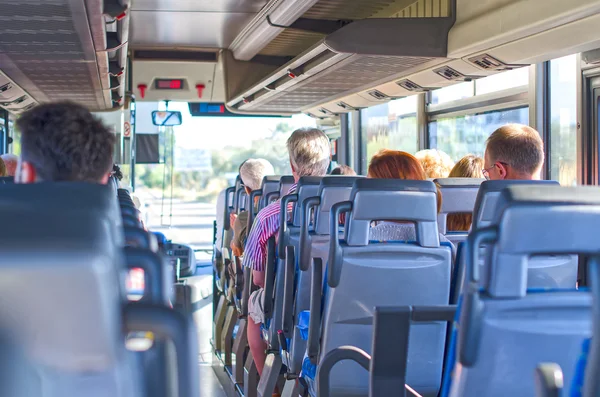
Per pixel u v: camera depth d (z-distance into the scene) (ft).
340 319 8.36
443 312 6.33
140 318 2.66
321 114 32.96
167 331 2.67
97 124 5.10
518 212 4.08
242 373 17.53
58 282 2.10
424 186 7.89
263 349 15.15
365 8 22.29
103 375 2.30
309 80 23.24
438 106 24.50
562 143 17.08
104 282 2.14
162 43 31.12
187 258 29.35
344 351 7.70
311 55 20.11
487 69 17.15
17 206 2.44
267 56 32.68
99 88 24.41
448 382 5.11
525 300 4.42
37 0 12.30
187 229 53.01
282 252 11.39
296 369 11.36
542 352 4.68
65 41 15.87
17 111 28.84
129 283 4.93
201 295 27.14
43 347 2.21
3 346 2.19
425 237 8.06
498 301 4.39
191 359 2.69
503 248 4.21
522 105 18.90
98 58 18.42
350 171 18.47
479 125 21.80
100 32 15.28
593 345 3.69
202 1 22.71
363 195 7.75
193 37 29.55
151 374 3.27
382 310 6.28
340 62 19.39
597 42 13.08
